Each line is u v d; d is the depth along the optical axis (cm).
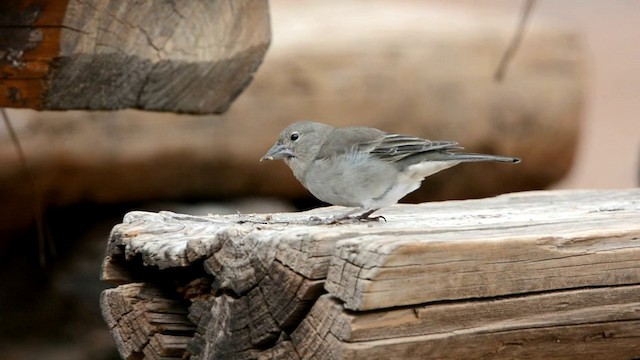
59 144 1482
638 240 827
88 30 900
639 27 3706
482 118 1700
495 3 3322
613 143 2942
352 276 693
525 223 874
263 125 1585
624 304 815
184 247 809
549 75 1738
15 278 1548
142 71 949
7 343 1527
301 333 721
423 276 709
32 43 885
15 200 1483
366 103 1631
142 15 931
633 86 3303
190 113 1020
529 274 768
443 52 1684
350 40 1645
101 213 1588
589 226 853
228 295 773
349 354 688
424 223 897
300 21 1673
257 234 758
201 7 972
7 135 1455
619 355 830
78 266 1567
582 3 3906
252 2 1019
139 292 870
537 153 1747
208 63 986
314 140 1087
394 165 1045
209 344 782
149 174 1554
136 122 1527
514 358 769
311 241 721
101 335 1559
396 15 1722
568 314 788
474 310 739
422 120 1667
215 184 1605
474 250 734
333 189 1067
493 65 1709
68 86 915
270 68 1594
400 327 704
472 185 1748
